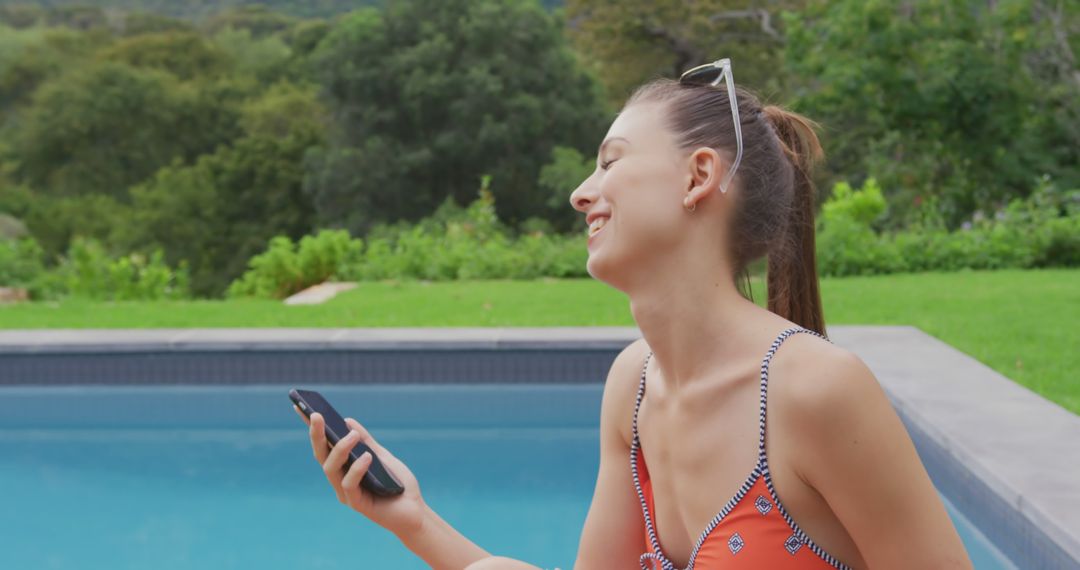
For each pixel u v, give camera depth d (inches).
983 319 254.2
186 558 150.3
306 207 1134.4
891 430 37.8
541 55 986.1
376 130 1005.2
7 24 1492.4
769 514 39.1
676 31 981.2
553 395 227.8
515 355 228.4
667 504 43.4
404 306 298.5
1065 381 187.5
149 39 1336.1
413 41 995.3
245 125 1211.2
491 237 468.4
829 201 422.6
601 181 41.4
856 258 365.1
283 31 1531.7
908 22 572.4
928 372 183.5
